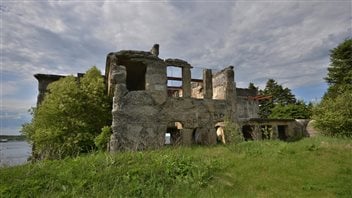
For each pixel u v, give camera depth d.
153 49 22.27
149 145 17.30
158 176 8.48
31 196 7.25
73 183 7.89
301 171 9.41
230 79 21.72
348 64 34.00
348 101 21.28
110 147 16.16
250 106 36.19
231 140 16.88
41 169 9.17
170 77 23.70
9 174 8.73
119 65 18.95
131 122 17.14
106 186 7.78
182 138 18.95
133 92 17.78
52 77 23.09
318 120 22.50
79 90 18.97
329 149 12.66
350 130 20.34
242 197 6.99
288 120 27.09
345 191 7.36
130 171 8.71
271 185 8.06
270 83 54.88
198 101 20.12
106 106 19.81
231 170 9.55
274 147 13.62
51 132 16.44
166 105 18.81
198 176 8.52
